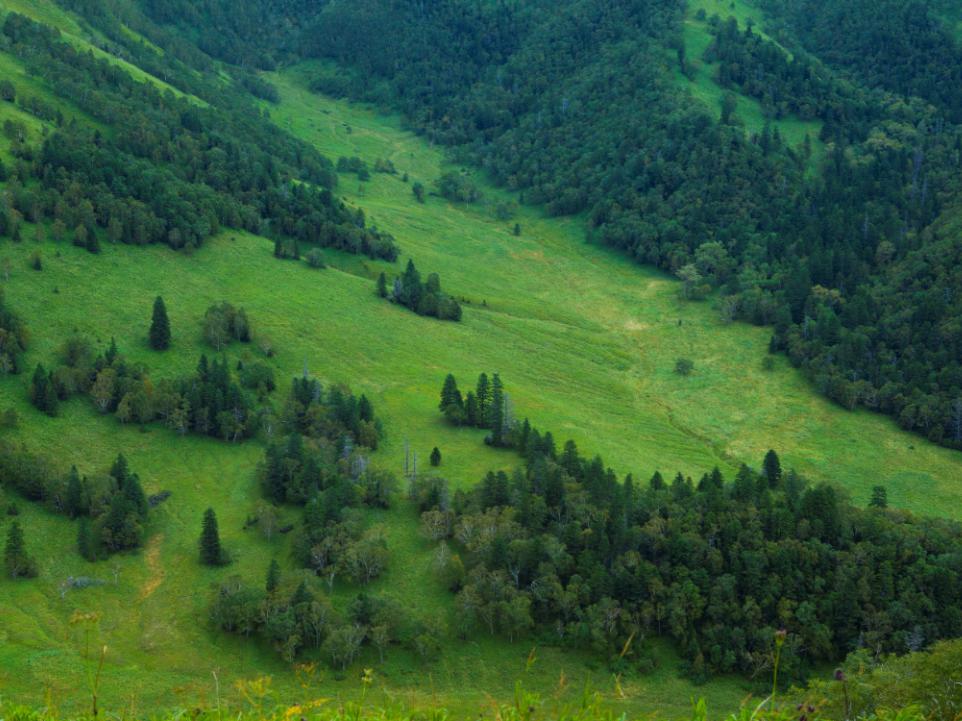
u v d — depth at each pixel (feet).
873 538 444.96
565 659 400.67
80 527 459.32
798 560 429.38
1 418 528.22
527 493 482.69
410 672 389.19
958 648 169.48
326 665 388.98
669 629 416.46
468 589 417.69
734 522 444.96
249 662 391.86
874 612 402.72
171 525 494.59
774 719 80.23
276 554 471.62
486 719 81.46
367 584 444.14
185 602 431.84
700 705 82.17
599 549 440.86
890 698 154.81
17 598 416.46
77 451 539.29
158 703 347.77
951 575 405.59
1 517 462.19
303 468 520.42
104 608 424.87
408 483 534.37
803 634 398.83
